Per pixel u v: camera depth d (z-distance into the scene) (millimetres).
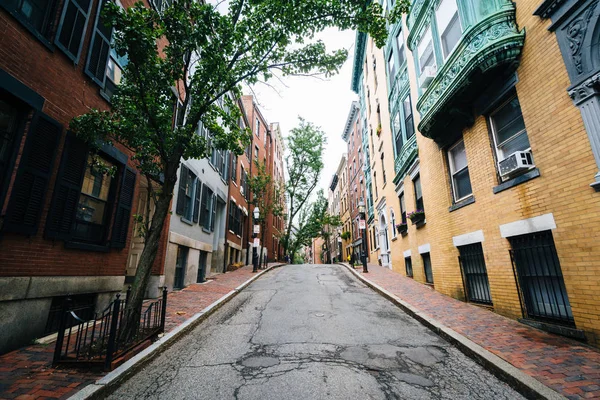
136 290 5141
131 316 4930
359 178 28281
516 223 6043
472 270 7988
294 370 4262
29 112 5098
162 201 5727
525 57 5770
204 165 14109
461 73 6645
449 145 9023
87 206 6805
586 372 3717
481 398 3482
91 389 3494
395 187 15133
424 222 10898
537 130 5520
